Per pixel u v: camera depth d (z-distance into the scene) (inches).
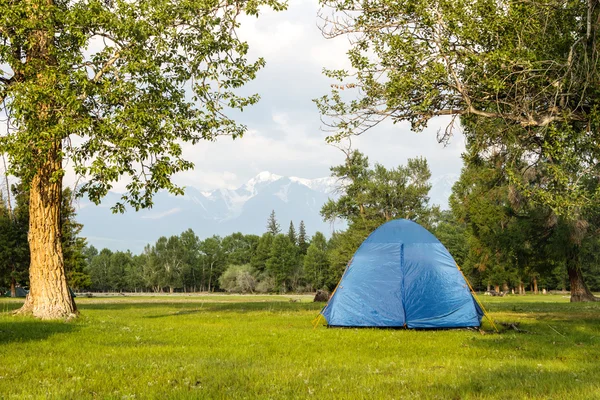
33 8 611.2
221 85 753.0
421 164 2532.0
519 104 490.6
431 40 519.5
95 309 1126.4
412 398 245.3
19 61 615.8
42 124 588.4
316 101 552.4
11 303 1279.5
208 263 6240.2
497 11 511.2
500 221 1592.0
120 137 620.7
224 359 368.8
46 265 677.9
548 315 845.8
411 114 530.6
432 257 639.1
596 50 449.7
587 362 361.1
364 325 626.8
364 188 2524.6
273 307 1120.2
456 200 1905.8
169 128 656.4
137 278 6235.2
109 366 331.0
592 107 478.6
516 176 543.8
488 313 895.1
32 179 661.3
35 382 279.1
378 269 646.5
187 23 725.3
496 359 381.7
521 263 1562.5
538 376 299.7
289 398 246.5
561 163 509.0
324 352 415.2
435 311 610.9
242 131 759.1
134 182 678.5
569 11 502.3
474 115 545.6
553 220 1378.0
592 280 3937.0
